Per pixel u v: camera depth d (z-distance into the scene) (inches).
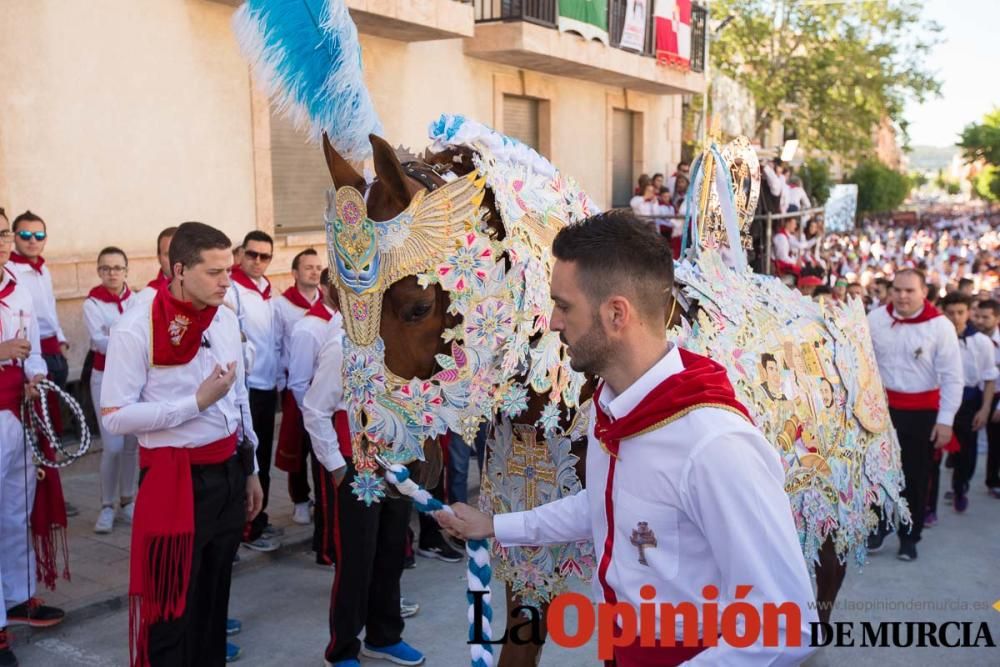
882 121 1400.1
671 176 657.0
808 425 117.3
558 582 101.2
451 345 89.1
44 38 269.7
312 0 96.3
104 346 235.9
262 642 169.5
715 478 63.2
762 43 1043.3
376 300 87.7
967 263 813.9
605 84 567.5
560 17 457.4
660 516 66.9
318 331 193.3
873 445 135.6
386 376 88.5
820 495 119.6
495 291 89.3
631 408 67.7
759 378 110.6
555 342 93.4
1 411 160.9
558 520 85.3
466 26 391.2
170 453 127.3
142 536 125.6
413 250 87.4
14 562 166.4
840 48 1039.0
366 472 90.0
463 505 88.3
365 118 98.2
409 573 207.5
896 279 219.8
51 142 273.6
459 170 97.0
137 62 296.7
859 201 1448.1
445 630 176.2
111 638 168.1
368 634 161.8
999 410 271.1
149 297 130.2
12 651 158.9
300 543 219.3
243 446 138.4
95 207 287.1
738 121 965.8
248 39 96.3
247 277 224.4
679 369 67.9
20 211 267.0
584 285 66.3
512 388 92.0
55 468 168.9
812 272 490.3
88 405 284.4
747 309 118.9
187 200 316.5
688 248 138.0
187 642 133.2
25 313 164.6
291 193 370.3
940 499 279.6
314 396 148.7
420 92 414.0
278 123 361.1
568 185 101.8
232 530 136.3
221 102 326.0
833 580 131.6
